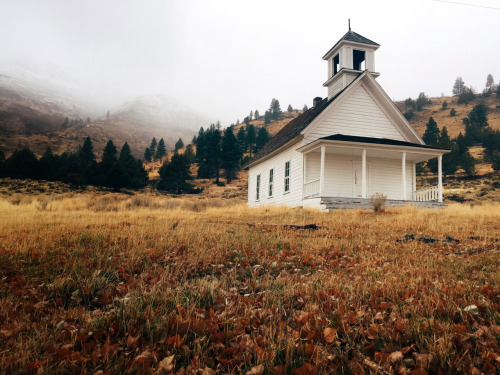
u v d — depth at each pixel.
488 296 3.66
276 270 5.12
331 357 2.44
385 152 19.28
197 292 3.79
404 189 18.27
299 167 20.20
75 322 3.12
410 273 4.64
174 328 2.89
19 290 3.95
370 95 21.12
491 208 16.64
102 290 4.10
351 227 10.01
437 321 2.86
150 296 3.59
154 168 147.38
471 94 186.25
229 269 5.19
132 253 5.65
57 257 5.55
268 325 3.04
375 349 2.60
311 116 21.80
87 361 2.39
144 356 2.42
